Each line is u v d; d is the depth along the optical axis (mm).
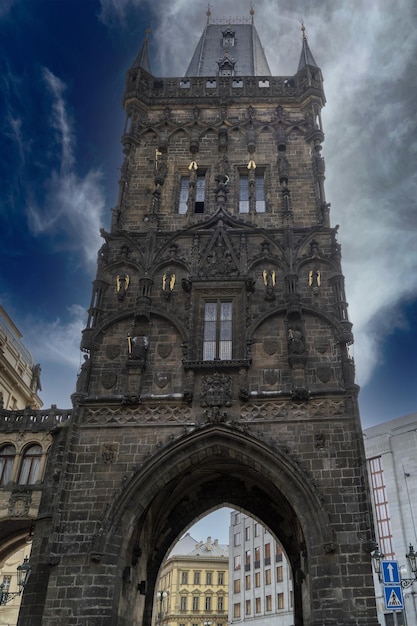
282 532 33250
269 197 34375
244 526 97188
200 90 39188
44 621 22625
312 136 36125
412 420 63531
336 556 23297
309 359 28203
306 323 29250
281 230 32344
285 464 25281
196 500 34312
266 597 86750
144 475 25484
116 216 33688
